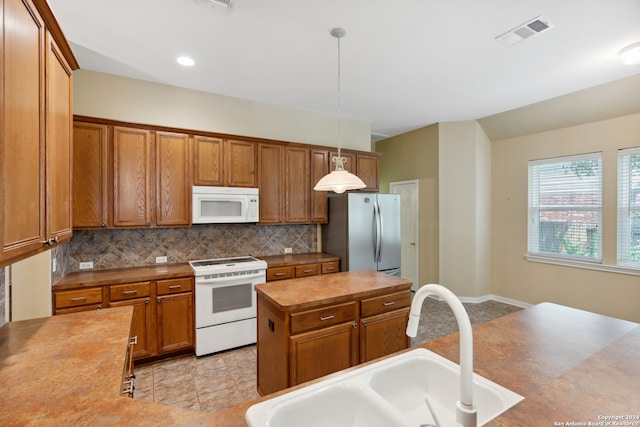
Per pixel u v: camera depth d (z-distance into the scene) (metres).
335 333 2.09
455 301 0.81
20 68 1.06
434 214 4.86
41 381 1.06
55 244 1.42
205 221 3.19
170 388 2.43
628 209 3.46
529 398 0.74
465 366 0.77
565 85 3.33
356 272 2.89
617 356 0.99
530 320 1.65
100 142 2.77
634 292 3.39
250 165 3.51
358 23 2.22
